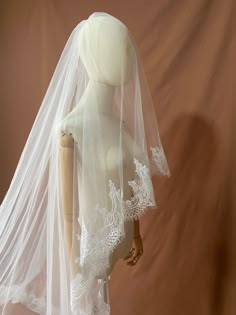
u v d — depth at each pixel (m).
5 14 2.11
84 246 1.31
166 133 1.91
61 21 2.03
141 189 1.39
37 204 1.45
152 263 1.98
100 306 1.37
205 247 1.89
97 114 1.41
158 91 1.91
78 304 1.32
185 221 1.92
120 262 2.02
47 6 2.04
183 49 1.86
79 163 1.38
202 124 1.86
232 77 1.81
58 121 1.40
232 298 1.86
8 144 2.16
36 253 1.47
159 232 1.96
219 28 1.80
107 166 1.39
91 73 1.43
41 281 1.48
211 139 1.85
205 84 1.84
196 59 1.85
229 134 1.82
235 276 1.85
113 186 1.37
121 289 2.03
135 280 2.01
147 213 1.97
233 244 1.84
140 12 1.91
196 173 1.88
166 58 1.88
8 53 2.12
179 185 1.91
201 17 1.82
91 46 1.39
